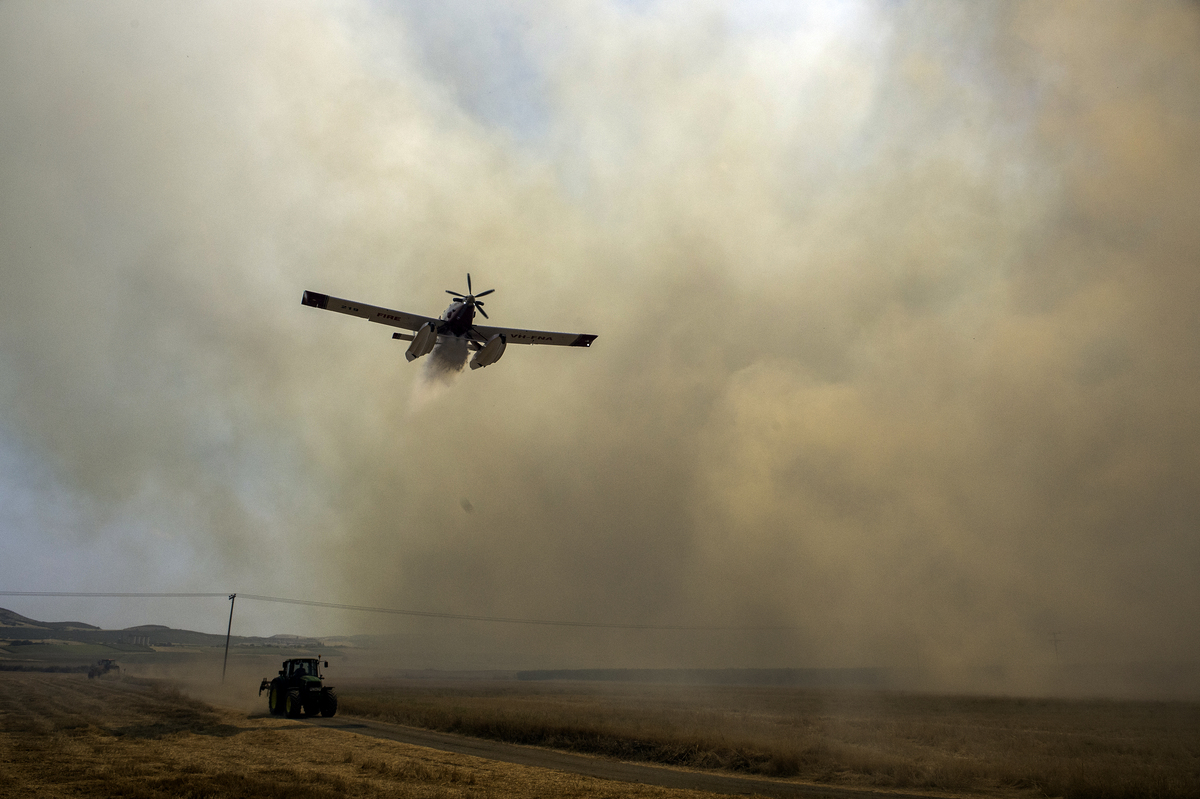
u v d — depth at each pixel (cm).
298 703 3634
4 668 10175
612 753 2652
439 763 2220
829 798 1853
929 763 2300
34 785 1670
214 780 1752
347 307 3547
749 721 3975
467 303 3562
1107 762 2366
